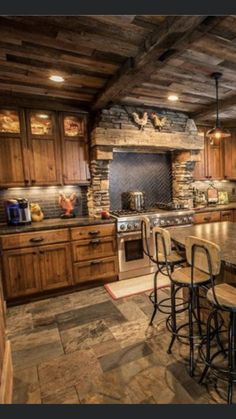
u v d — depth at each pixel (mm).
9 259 2812
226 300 1538
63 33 1789
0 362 1473
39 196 3537
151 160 4293
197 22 1529
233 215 4434
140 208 3930
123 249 3412
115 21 1664
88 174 3570
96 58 2166
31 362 1937
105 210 3547
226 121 4535
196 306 2141
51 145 3287
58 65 2293
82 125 3479
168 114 3816
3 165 3045
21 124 3090
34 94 3033
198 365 1830
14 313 2721
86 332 2314
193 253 1683
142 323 2430
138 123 3525
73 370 1836
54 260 3035
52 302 2955
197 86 2900
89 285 3314
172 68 2436
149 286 3260
